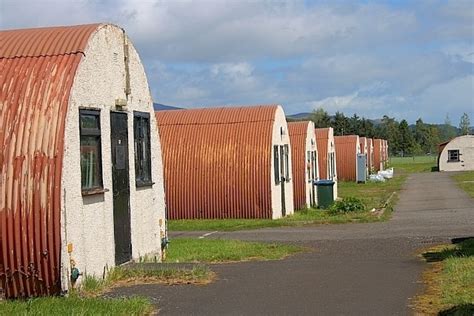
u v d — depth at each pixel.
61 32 12.19
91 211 11.91
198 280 12.38
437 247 17.41
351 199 32.22
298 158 35.50
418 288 11.53
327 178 42.91
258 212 27.58
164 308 10.17
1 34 12.44
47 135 10.68
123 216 13.50
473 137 80.62
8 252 10.55
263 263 15.16
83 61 11.60
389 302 10.41
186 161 28.27
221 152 28.09
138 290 11.48
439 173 72.94
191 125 29.08
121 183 13.44
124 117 13.68
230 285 12.02
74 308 9.66
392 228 23.02
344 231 22.70
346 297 10.88
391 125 142.62
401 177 66.25
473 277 11.62
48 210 10.49
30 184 10.54
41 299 10.38
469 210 29.02
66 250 10.73
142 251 14.59
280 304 10.40
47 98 10.94
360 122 113.94
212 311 9.97
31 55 11.58
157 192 15.66
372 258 15.87
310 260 15.67
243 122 28.69
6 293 10.70
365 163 61.00
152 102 15.47
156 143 15.69
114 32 13.19
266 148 27.77
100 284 11.73
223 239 21.12
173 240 20.80
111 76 12.99
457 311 9.22
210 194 27.91
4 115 10.85
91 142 12.12
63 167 10.60
